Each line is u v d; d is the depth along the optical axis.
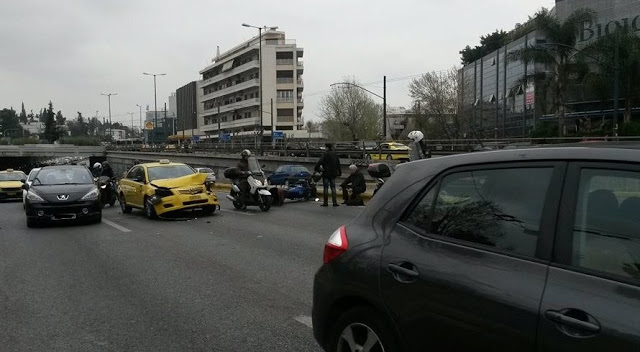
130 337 5.03
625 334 2.15
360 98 81.38
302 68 104.31
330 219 13.20
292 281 6.99
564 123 39.03
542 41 37.97
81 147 91.44
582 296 2.33
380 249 3.30
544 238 2.60
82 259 8.86
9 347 4.84
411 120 74.44
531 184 2.77
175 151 65.38
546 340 2.38
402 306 3.05
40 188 13.45
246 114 108.56
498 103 64.88
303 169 29.05
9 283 7.24
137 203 15.37
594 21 37.75
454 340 2.78
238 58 109.25
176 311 5.79
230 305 5.96
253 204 15.82
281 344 4.77
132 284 7.02
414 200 3.31
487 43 85.94
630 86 34.78
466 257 2.85
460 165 3.15
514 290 2.56
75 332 5.20
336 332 3.57
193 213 15.38
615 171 2.47
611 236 2.40
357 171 15.95
